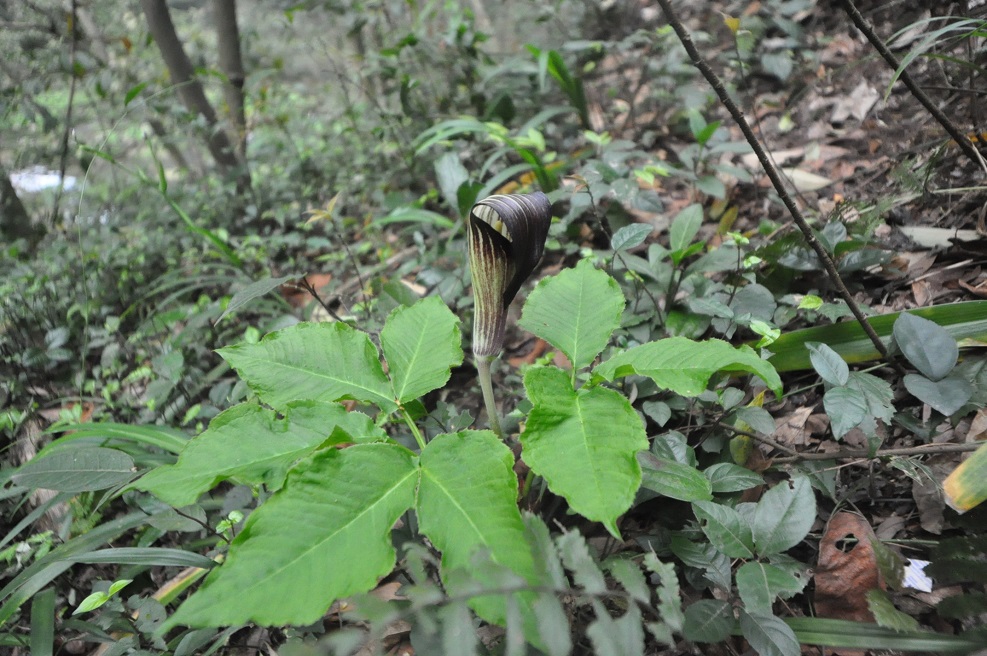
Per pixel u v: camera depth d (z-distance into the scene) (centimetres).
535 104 133
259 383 51
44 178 152
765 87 119
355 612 32
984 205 75
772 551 46
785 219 91
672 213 99
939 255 76
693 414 63
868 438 54
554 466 41
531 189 110
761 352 59
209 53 166
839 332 65
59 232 129
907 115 98
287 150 142
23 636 64
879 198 81
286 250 116
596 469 40
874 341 61
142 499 63
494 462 42
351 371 53
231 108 137
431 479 42
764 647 42
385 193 127
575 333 52
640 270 75
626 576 35
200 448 45
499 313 49
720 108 118
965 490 47
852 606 49
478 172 105
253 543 38
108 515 76
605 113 129
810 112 109
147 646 54
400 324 55
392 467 43
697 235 95
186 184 149
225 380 90
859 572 50
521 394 70
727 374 61
